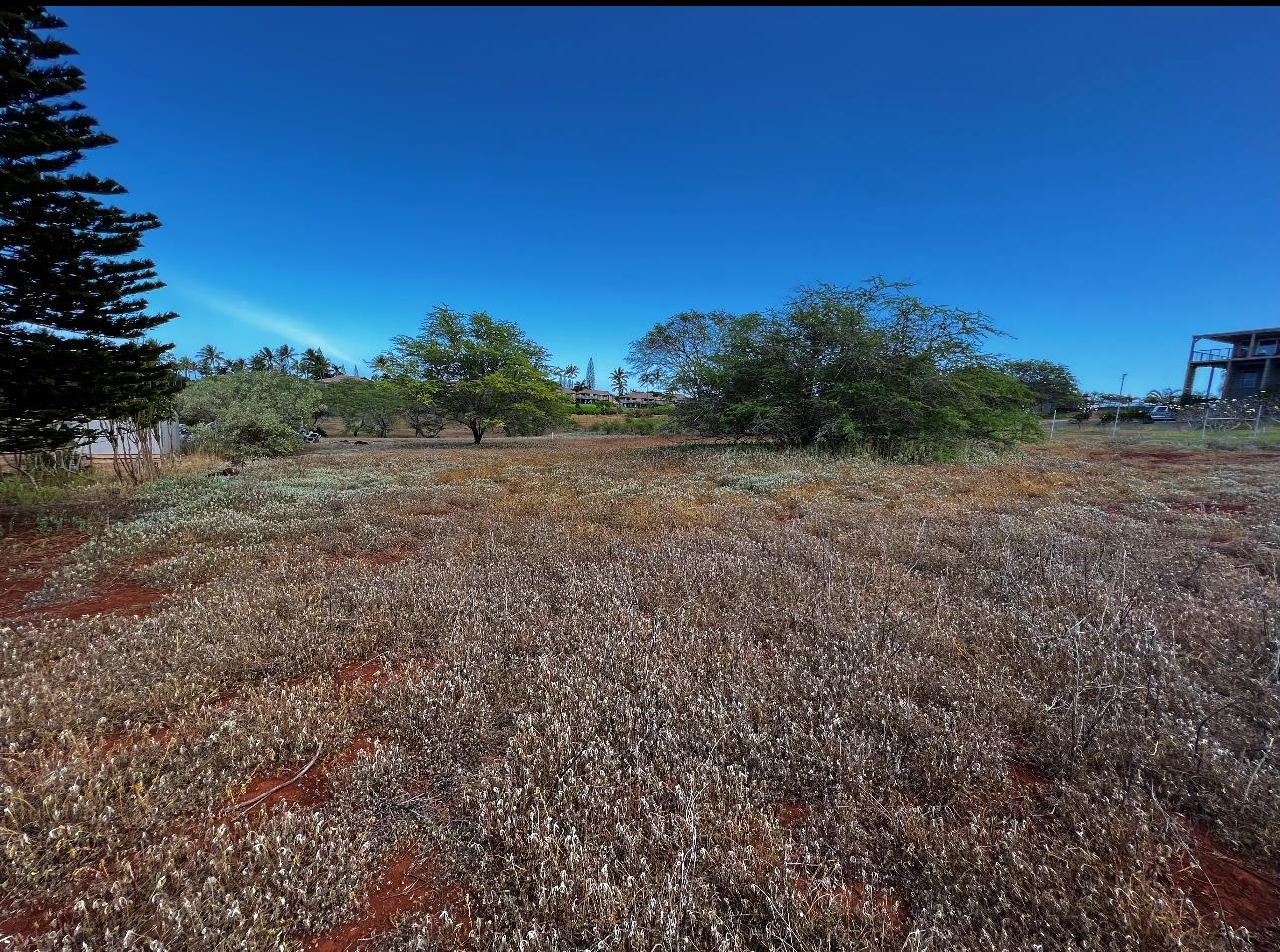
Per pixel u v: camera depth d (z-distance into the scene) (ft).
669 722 7.73
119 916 4.85
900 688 8.57
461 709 7.99
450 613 11.59
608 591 12.65
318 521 20.58
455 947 4.77
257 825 6.15
